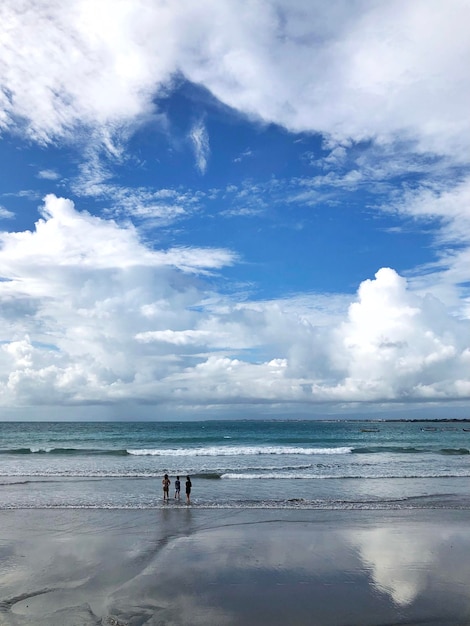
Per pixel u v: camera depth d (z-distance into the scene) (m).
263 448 47.31
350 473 30.25
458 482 26.59
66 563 11.85
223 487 24.67
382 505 19.75
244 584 10.28
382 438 81.12
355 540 14.03
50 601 9.33
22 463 36.12
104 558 12.27
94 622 8.30
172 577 10.77
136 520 16.97
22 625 8.17
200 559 12.18
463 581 10.44
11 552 12.84
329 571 11.15
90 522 16.61
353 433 99.88
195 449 47.06
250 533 15.00
